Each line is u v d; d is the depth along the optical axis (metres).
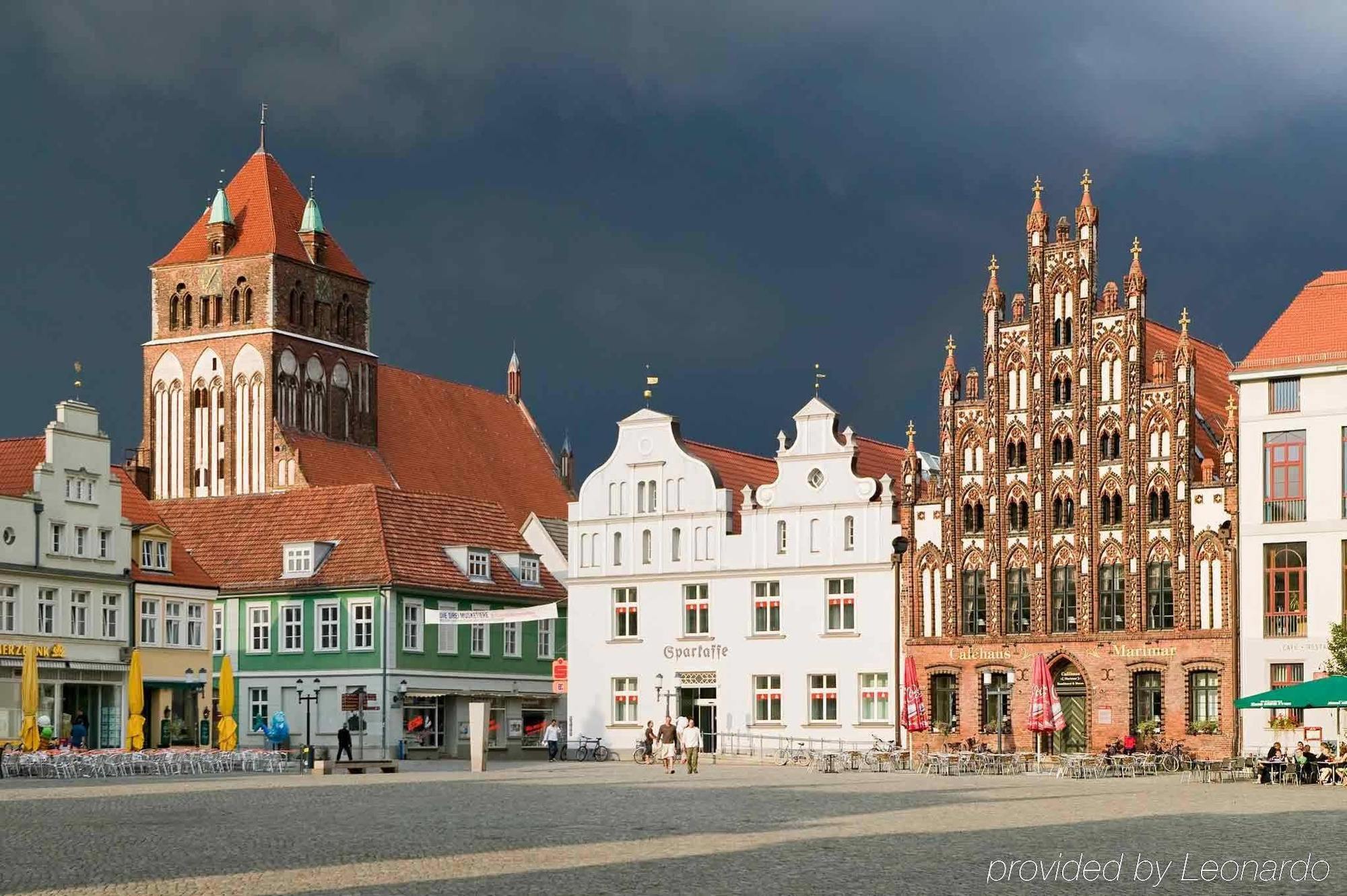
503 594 106.81
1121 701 84.12
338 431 136.25
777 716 93.62
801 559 93.50
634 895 26.97
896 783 63.56
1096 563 85.38
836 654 92.06
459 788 58.88
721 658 95.31
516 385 162.50
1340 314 80.69
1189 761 75.88
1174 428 83.69
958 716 88.31
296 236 136.25
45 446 93.81
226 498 110.19
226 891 27.61
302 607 101.50
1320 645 78.50
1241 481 80.94
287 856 32.91
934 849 34.34
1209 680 82.19
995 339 88.69
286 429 130.62
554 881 28.80
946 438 89.50
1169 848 34.97
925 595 89.81
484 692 104.81
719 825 40.56
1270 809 47.16
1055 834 38.00
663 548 97.44
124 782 64.06
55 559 91.00
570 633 99.44
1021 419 87.81
